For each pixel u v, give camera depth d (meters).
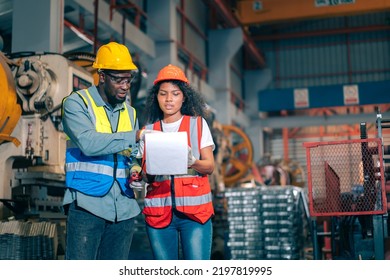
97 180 2.49
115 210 2.54
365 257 5.02
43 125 5.30
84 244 2.46
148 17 12.62
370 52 22.56
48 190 5.73
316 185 4.80
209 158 2.65
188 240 2.64
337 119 18.66
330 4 15.67
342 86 17.81
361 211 4.48
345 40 22.88
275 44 23.58
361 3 15.34
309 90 18.17
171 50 12.58
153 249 2.69
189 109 2.79
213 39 17.44
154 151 2.39
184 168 2.41
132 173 2.58
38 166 5.36
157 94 2.82
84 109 2.54
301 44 23.31
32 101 5.18
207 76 17.38
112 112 2.65
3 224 4.50
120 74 2.55
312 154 4.84
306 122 19.27
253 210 6.93
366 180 4.62
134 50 11.80
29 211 5.04
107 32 10.72
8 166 5.12
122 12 11.65
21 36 7.38
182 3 14.58
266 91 18.69
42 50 7.27
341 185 4.76
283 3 16.27
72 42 10.41
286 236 6.75
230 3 17.16
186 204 2.62
